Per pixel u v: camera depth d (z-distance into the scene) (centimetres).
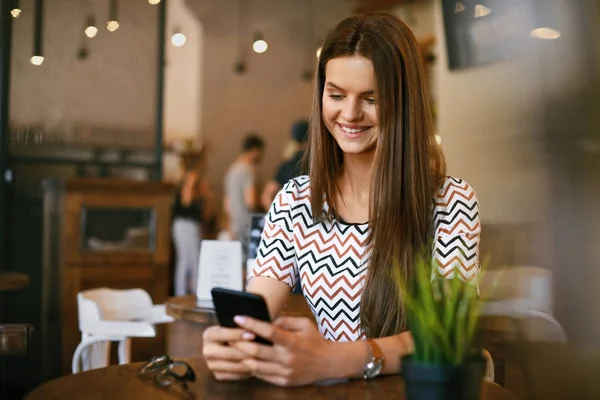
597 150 402
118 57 525
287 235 152
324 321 149
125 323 264
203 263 274
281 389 121
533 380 276
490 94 464
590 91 405
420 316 104
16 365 414
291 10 977
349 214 149
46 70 494
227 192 727
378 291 141
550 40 421
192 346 277
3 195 470
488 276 291
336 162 151
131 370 137
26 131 488
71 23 503
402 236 142
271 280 152
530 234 426
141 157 537
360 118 143
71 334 432
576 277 400
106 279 444
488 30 460
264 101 985
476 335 108
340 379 125
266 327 117
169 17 928
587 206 406
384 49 140
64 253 432
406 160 143
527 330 279
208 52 952
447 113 498
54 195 440
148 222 455
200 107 950
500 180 457
